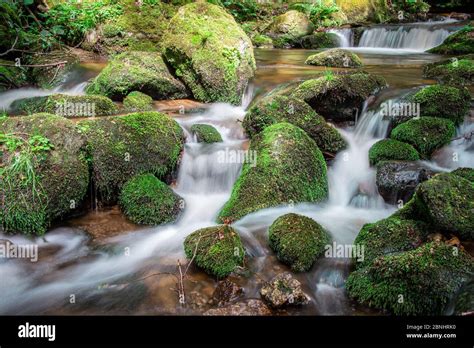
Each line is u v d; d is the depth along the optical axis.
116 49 10.06
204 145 5.95
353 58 9.56
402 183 4.89
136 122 5.41
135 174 5.16
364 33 14.41
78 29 10.11
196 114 6.95
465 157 5.30
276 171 4.91
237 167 5.61
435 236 3.75
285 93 6.93
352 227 4.59
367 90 6.61
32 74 8.44
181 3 10.90
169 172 5.58
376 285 3.41
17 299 3.54
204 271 3.82
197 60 7.38
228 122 6.64
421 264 3.29
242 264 3.84
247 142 6.07
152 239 4.52
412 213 4.16
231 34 7.78
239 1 16.27
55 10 9.91
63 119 4.91
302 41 14.02
